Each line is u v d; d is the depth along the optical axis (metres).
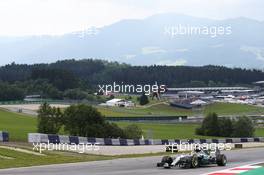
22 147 51.97
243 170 33.59
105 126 97.12
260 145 97.75
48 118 96.44
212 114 142.00
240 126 140.88
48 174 30.09
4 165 36.56
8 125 114.38
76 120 96.44
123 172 31.91
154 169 34.69
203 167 37.16
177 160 35.84
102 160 44.25
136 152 64.25
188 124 161.12
